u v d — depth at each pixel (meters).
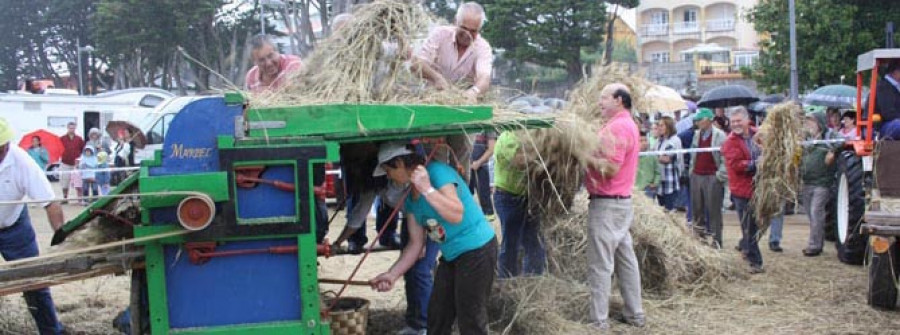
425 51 5.78
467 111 4.45
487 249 4.46
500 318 5.79
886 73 7.94
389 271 4.61
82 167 16.17
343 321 4.89
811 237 8.99
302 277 4.17
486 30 31.50
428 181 4.28
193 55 33.28
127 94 22.41
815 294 7.02
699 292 6.93
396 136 4.34
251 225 4.07
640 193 7.71
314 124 4.22
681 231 7.43
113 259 4.21
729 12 59.62
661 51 61.69
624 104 5.74
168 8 32.03
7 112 21.45
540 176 6.12
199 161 4.04
